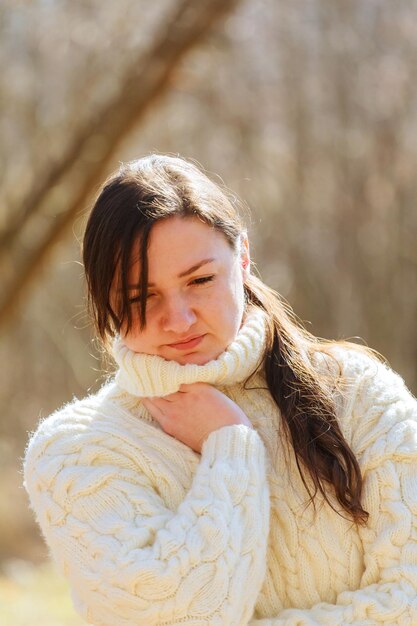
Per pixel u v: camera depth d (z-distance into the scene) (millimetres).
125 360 2609
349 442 2623
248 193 21125
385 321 21234
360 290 21328
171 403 2656
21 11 16141
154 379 2592
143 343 2574
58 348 24031
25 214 11430
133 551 2441
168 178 2516
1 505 14031
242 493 2486
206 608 2385
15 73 16578
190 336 2555
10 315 11875
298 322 2955
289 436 2611
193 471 2619
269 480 2613
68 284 22641
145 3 13328
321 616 2500
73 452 2625
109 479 2566
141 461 2605
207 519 2438
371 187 21203
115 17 13438
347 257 21344
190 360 2600
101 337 2660
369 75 20906
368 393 2672
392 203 21219
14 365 23531
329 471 2541
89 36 13586
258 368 2721
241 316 2629
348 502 2518
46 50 16312
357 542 2566
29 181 12266
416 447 2580
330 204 21422
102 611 2467
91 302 2586
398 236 21172
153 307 2527
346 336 21250
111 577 2430
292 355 2674
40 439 2689
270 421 2680
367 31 20828
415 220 21156
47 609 8523
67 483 2566
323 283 21453
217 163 20969
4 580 10133
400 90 20859
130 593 2404
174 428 2652
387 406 2646
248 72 20312
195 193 2496
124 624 2430
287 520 2582
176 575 2387
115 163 11828
